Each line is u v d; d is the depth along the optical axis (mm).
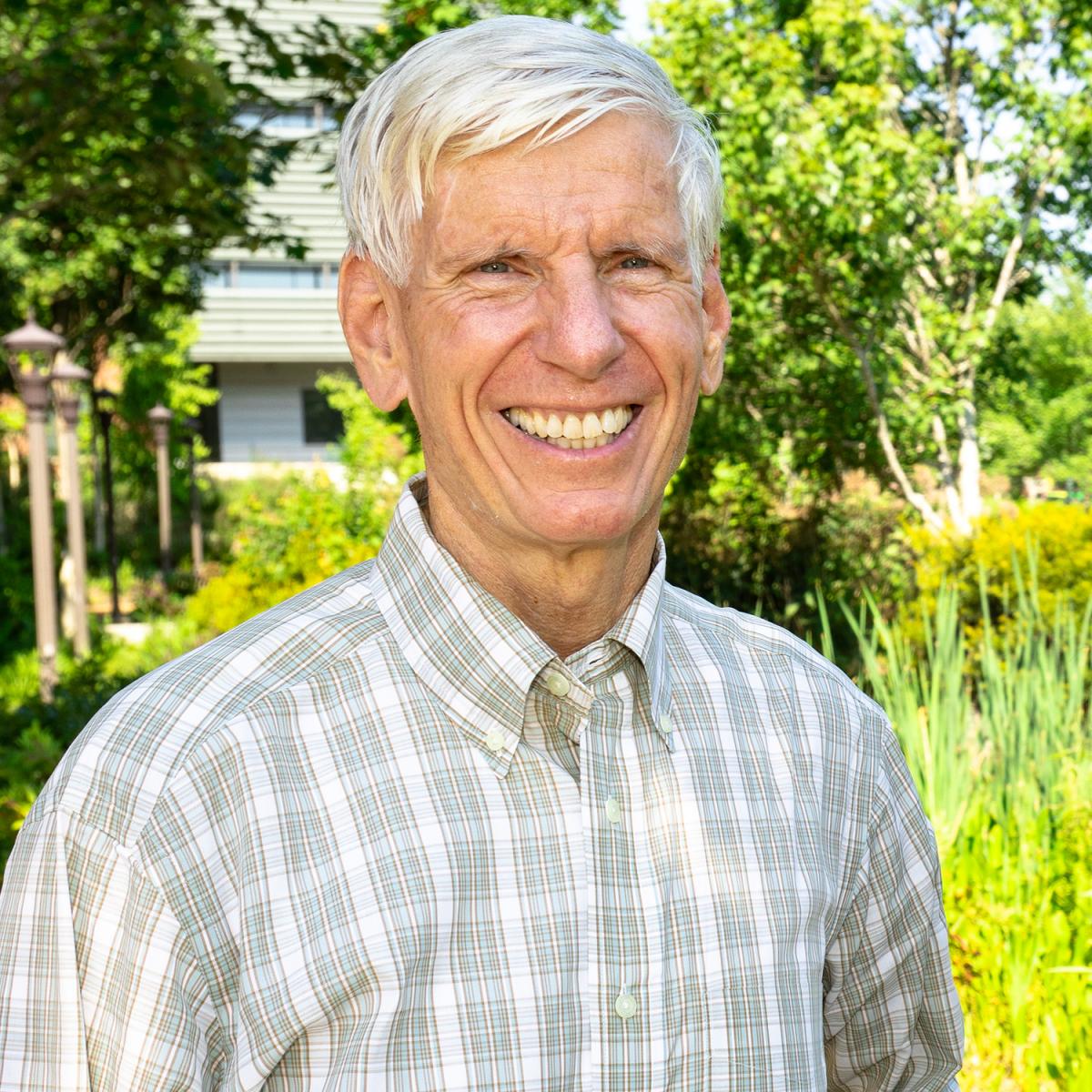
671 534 9680
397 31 6555
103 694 7062
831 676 1408
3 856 4078
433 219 1122
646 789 1197
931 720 3430
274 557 11938
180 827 1057
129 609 15328
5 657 11461
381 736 1132
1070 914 2902
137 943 1031
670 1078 1116
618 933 1123
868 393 9078
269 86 17984
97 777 1075
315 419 26438
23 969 1048
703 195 1188
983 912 2883
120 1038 1023
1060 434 16312
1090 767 3287
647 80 1134
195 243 7184
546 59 1088
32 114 6246
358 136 1195
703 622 1398
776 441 9422
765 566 9648
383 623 1206
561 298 1103
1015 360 9750
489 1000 1071
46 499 8922
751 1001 1171
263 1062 1038
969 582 7258
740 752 1275
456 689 1149
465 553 1204
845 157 7770
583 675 1208
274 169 6465
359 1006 1053
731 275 8344
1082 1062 2520
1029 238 9492
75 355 18562
